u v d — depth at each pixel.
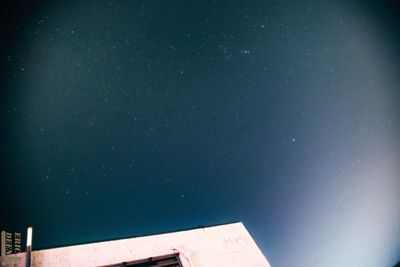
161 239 8.51
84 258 7.22
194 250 8.34
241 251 8.69
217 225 9.59
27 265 6.45
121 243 7.98
